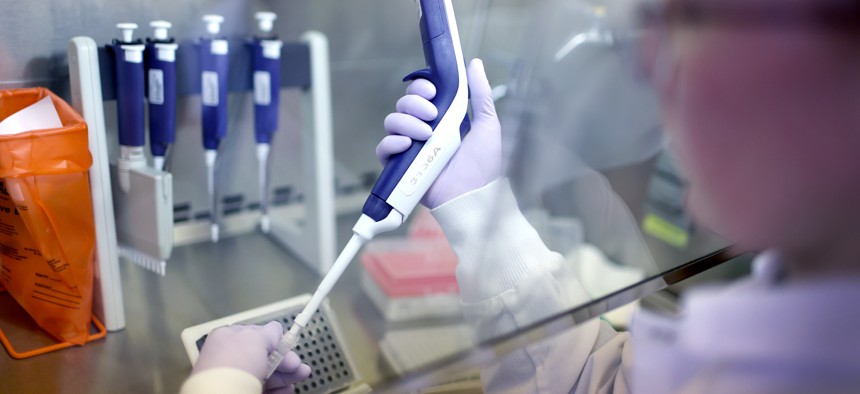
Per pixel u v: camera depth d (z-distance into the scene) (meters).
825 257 0.42
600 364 0.73
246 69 1.20
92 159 0.92
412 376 0.70
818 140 0.39
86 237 0.94
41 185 0.87
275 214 1.39
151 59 1.04
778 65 0.38
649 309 0.59
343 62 1.43
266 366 0.80
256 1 1.27
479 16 1.04
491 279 0.75
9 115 0.96
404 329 1.01
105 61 1.02
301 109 1.31
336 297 1.15
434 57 0.82
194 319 1.08
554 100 0.61
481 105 0.88
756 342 0.45
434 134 0.81
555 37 0.60
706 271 0.56
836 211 0.40
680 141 0.46
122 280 1.16
